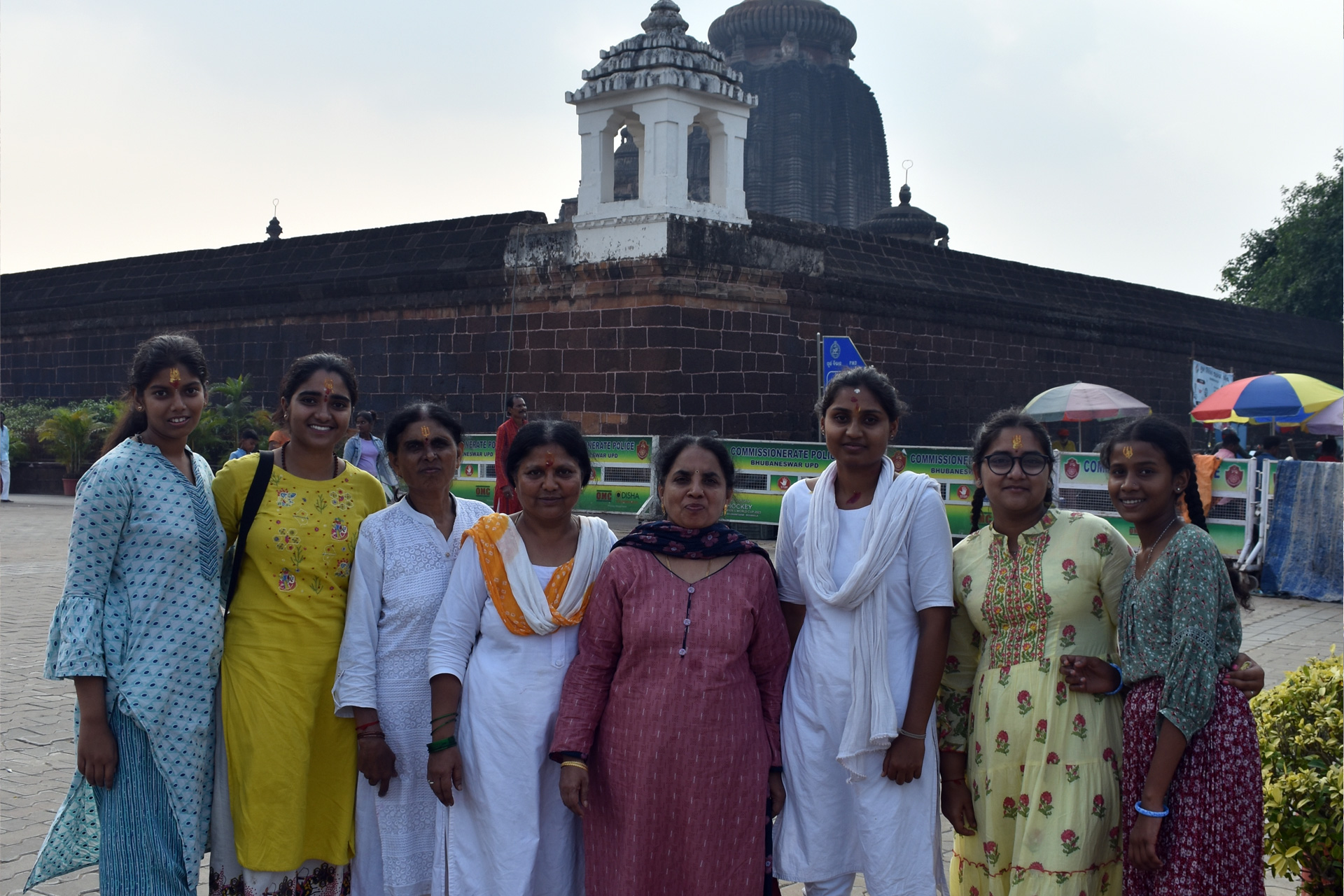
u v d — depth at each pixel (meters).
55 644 3.04
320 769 3.28
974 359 19.12
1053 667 3.01
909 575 3.13
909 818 3.08
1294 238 36.44
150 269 20.77
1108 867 3.01
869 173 37.47
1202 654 2.77
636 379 14.27
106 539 3.05
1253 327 26.14
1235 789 2.78
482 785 3.07
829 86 36.88
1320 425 16.33
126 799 3.02
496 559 3.15
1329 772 3.37
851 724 3.05
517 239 15.41
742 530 12.42
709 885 2.93
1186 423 23.67
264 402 18.52
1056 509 3.13
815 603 3.16
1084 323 21.11
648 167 14.21
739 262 14.86
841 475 3.25
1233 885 2.77
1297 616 9.22
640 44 14.23
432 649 3.18
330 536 3.28
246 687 3.17
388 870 3.25
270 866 3.14
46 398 22.11
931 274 18.64
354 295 17.28
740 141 14.91
